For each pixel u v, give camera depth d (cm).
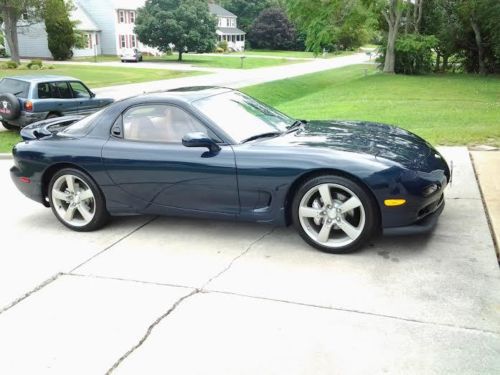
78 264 443
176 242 478
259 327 327
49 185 531
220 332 324
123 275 416
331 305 348
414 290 361
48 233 529
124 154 482
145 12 5869
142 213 500
